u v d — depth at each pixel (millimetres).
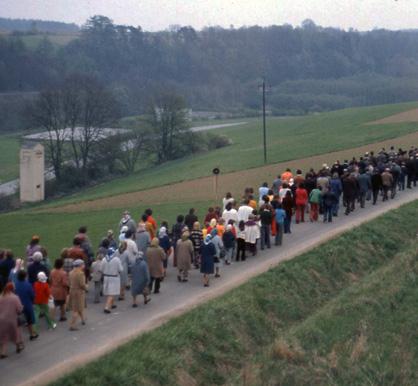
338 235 27547
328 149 67812
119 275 19047
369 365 16719
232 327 18031
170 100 98625
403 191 38094
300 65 198375
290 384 15531
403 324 19547
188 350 16219
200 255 22703
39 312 17875
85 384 13945
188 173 69000
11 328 15461
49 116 91812
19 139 96188
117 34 194625
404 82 183500
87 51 185625
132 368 14766
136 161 96625
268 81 190250
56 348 16156
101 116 93812
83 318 17844
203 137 100625
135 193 54344
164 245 22781
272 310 20156
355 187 31984
